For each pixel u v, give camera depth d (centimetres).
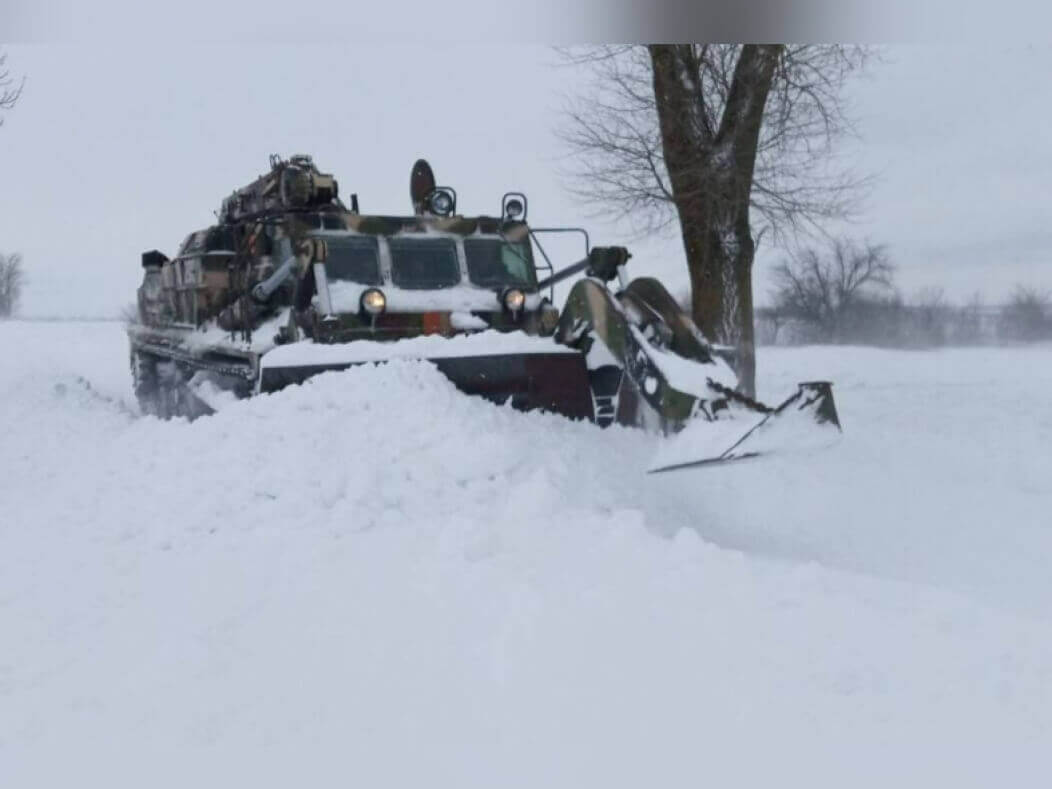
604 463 1136
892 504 1272
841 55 2444
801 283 6975
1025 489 1386
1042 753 536
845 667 629
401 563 858
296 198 1730
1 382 2212
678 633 684
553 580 793
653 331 1327
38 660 714
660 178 2598
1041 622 696
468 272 1670
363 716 611
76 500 1103
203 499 1018
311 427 1088
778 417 1062
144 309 2484
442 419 1100
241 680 663
